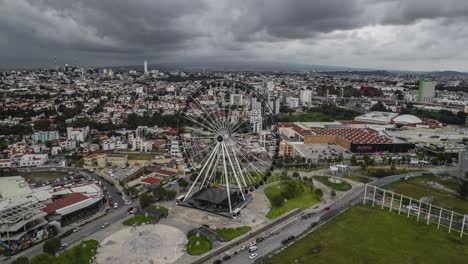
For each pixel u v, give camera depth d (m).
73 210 151.50
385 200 177.75
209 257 119.38
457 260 120.06
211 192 167.12
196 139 177.50
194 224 144.38
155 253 119.38
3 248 123.06
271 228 144.12
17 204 130.38
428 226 146.62
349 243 130.62
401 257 121.56
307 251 124.31
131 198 179.38
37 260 104.25
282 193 178.12
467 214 159.50
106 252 120.25
